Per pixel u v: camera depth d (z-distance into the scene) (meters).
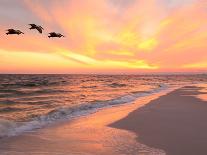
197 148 8.55
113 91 37.66
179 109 16.97
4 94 32.56
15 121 13.09
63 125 12.35
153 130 11.08
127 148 8.60
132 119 13.61
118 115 15.09
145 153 8.05
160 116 14.41
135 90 39.88
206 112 15.73
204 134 10.32
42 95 31.02
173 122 12.68
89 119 13.91
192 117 14.01
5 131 10.66
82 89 42.66
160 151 8.24
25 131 10.98
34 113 16.38
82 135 10.40
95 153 8.10
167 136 10.05
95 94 32.12
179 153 8.05
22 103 22.48
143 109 17.09
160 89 40.84
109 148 8.63
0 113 16.53
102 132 10.88
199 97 25.27
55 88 45.34
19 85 54.31
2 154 8.02
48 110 17.69
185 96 26.41
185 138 9.73
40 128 11.66
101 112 16.41
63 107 18.59
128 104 20.67
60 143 9.26
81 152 8.24
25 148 8.66
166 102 20.97
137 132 10.77
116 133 10.66
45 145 9.00
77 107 17.94
